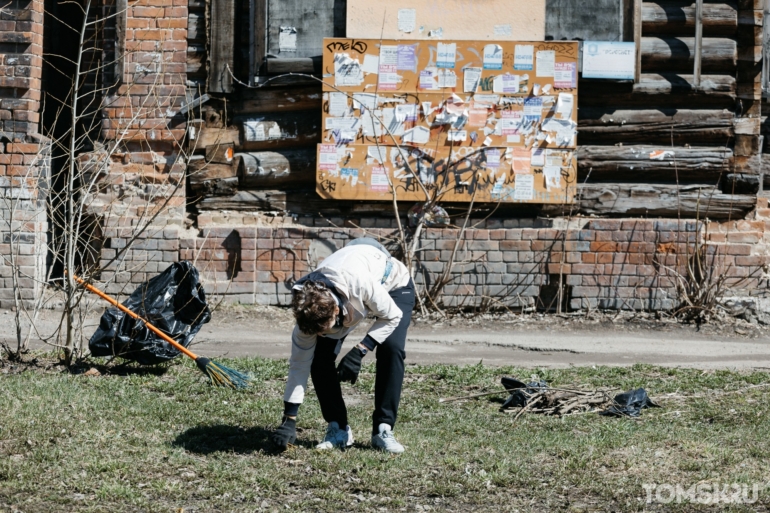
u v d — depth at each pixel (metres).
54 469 4.43
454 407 6.36
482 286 10.13
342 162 10.04
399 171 10.04
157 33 10.12
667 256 10.04
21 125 9.84
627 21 10.04
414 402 6.40
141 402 5.75
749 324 9.77
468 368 7.47
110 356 7.02
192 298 6.86
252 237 10.09
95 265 8.00
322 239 10.12
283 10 10.11
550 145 10.03
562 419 5.98
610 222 10.05
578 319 9.95
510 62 10.02
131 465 4.55
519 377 7.20
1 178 9.77
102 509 4.00
